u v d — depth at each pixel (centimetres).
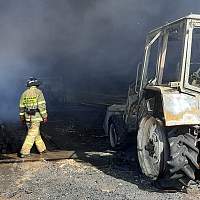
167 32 508
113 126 746
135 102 618
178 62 474
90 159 659
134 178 543
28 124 691
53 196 470
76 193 477
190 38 455
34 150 738
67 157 671
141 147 518
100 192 479
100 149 748
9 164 635
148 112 514
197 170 502
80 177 552
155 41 568
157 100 483
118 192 477
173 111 443
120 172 575
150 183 515
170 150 444
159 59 521
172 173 446
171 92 455
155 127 495
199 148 463
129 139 684
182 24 465
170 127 453
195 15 455
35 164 632
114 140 739
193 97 452
